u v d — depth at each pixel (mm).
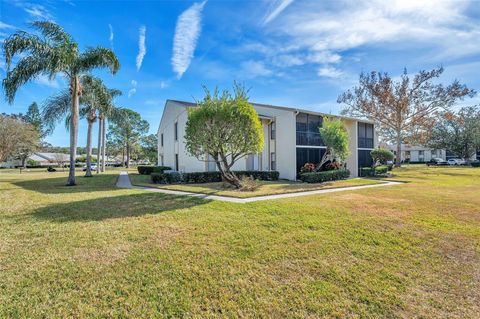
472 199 9680
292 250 4566
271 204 8344
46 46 13117
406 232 5559
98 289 3293
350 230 5664
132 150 55531
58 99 17203
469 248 4742
